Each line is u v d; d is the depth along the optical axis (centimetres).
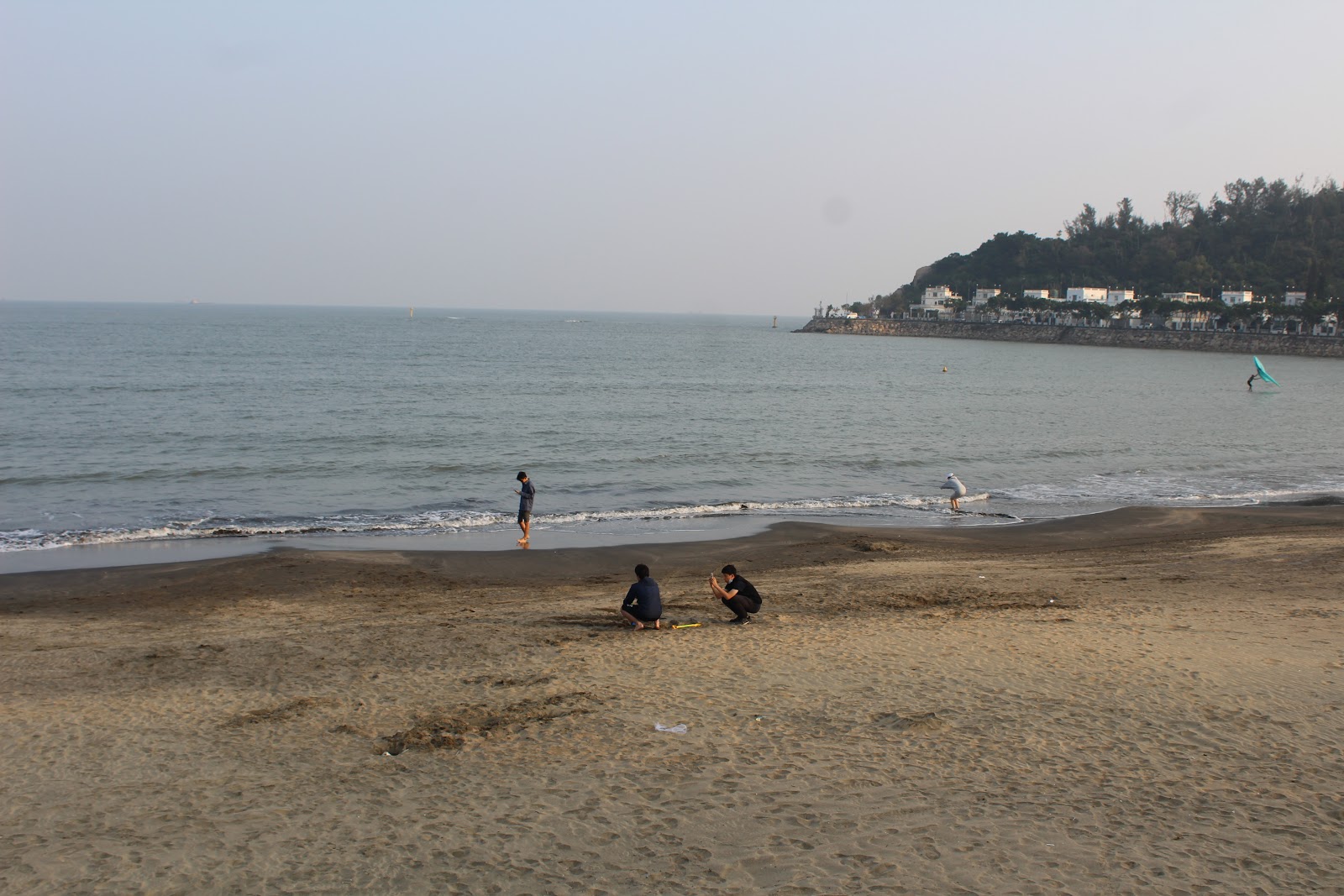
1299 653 1216
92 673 1232
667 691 1102
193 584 1872
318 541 2375
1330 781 835
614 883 678
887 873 689
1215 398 7531
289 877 691
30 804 820
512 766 891
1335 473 3816
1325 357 14350
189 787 855
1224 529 2548
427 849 731
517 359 10688
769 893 664
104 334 14062
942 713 1017
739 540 2414
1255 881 675
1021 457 4128
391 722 1021
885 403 6606
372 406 5453
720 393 7106
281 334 15800
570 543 2400
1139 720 988
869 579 1875
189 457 3575
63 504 2756
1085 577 1886
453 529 2548
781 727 983
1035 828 757
